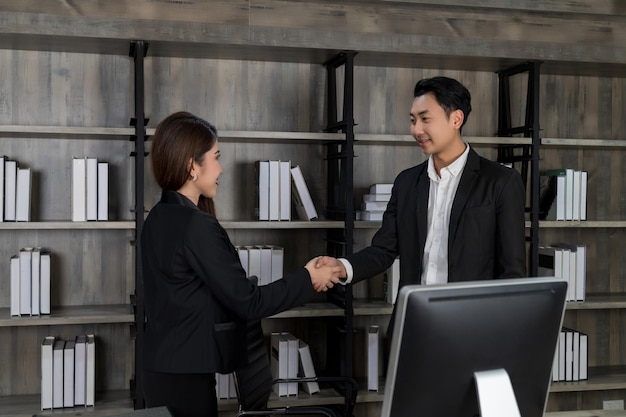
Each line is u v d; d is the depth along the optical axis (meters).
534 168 3.71
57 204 3.54
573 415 2.18
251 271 3.52
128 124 3.61
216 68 3.72
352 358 3.57
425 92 2.47
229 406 3.44
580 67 3.93
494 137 3.70
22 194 3.26
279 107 3.80
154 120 3.64
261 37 3.35
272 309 2.09
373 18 3.77
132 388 3.35
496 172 2.48
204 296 2.01
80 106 3.55
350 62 3.46
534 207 3.72
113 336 3.63
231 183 3.74
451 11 3.87
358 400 3.52
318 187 3.86
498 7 3.84
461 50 3.59
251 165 3.77
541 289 1.31
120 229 3.63
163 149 2.07
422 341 1.19
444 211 2.54
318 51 3.50
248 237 3.80
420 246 2.57
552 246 4.18
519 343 1.28
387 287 3.73
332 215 3.78
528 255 4.09
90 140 3.56
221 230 2.05
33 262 3.25
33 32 3.11
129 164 3.61
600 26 4.07
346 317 3.47
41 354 3.32
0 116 3.47
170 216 2.03
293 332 3.85
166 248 2.01
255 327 2.15
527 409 1.34
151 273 2.05
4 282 3.50
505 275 2.42
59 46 3.38
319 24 3.70
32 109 3.50
